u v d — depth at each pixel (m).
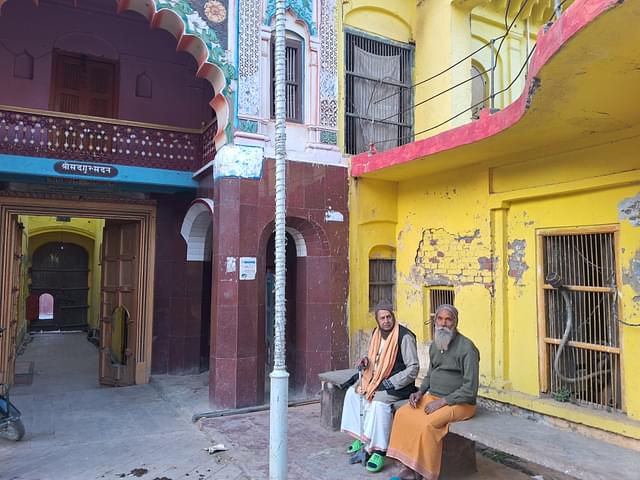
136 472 4.89
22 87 8.50
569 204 5.52
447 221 7.10
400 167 7.00
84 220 17.59
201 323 9.27
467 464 4.63
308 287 7.57
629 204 4.92
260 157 7.02
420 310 7.55
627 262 4.92
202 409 6.79
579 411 5.13
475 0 7.98
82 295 18.39
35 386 9.02
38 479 4.72
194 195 9.14
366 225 7.87
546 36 3.54
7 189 8.17
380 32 8.49
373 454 4.71
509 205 6.27
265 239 7.11
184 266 9.22
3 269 8.22
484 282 6.43
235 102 6.98
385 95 8.55
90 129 7.85
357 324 7.70
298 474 4.64
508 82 9.80
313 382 7.39
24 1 8.60
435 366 4.64
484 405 6.24
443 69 8.20
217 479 4.71
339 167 7.69
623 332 4.93
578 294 5.47
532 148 5.82
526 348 5.94
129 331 9.00
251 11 7.16
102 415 6.90
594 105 4.30
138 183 8.11
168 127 8.37
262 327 7.05
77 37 8.96
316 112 7.54
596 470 3.47
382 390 4.84
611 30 3.04
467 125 5.65
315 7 7.66
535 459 3.75
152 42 9.48
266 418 6.39
